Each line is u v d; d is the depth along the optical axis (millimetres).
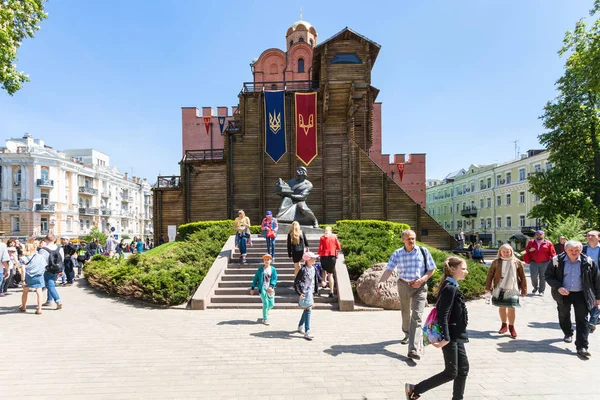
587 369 5270
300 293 6672
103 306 9680
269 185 24703
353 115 23922
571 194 22000
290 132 24766
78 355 5895
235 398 4402
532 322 7816
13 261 12781
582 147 23578
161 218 25688
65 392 4605
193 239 15016
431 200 75312
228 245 13297
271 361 5582
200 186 25406
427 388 4035
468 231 59125
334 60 23688
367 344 6355
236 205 24750
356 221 18562
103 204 59031
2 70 11547
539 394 4484
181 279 10273
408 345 5781
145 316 8516
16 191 45969
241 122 24891
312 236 15359
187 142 35844
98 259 15070
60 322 7980
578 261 5996
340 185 24375
